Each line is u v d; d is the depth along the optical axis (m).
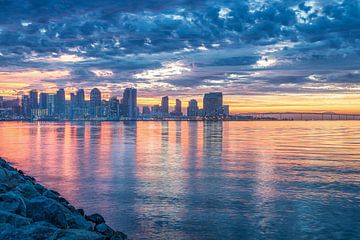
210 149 63.31
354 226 18.22
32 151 59.03
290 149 64.69
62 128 189.25
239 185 28.52
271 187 27.75
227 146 70.75
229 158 48.69
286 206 21.92
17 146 70.25
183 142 82.00
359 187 27.88
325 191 26.34
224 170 36.84
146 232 17.19
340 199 23.80
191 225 18.23
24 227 10.50
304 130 176.62
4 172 19.81
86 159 46.91
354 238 16.59
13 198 12.83
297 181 30.45
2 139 93.56
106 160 45.75
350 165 41.84
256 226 18.14
